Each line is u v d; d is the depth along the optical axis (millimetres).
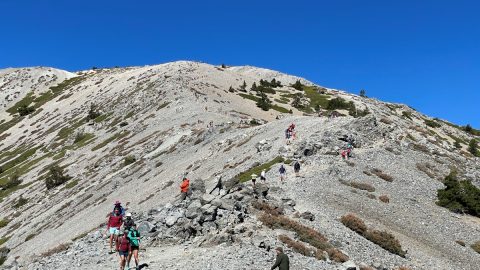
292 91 163625
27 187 93750
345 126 61500
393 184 48469
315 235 29719
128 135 100688
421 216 42750
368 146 57750
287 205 35281
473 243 40406
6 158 122375
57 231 61312
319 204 38500
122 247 20547
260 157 56219
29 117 156500
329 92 169250
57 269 23047
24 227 71562
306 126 66000
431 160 59250
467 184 49344
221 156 65625
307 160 50344
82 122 127688
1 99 188500
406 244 36375
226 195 31406
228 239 25578
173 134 87188
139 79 152250
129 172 76812
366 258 30203
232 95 136500
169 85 125938
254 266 21812
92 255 24859
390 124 66375
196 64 169250
